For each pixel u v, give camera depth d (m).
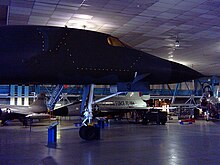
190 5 13.80
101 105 30.61
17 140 14.08
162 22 16.58
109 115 32.16
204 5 13.79
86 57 10.06
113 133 17.75
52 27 10.34
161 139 14.24
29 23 16.81
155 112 27.84
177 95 46.16
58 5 13.69
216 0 13.13
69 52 9.94
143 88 10.77
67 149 10.92
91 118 13.30
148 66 10.61
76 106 30.08
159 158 8.84
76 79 10.12
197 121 32.84
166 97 39.66
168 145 11.94
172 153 9.80
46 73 9.65
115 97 31.81
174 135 16.30
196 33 19.03
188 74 11.16
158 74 10.68
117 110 31.58
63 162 8.30
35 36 9.84
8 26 10.05
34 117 25.95
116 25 17.19
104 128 22.47
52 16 15.45
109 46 10.62
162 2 13.38
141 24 16.98
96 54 10.23
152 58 10.98
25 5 13.66
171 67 10.91
